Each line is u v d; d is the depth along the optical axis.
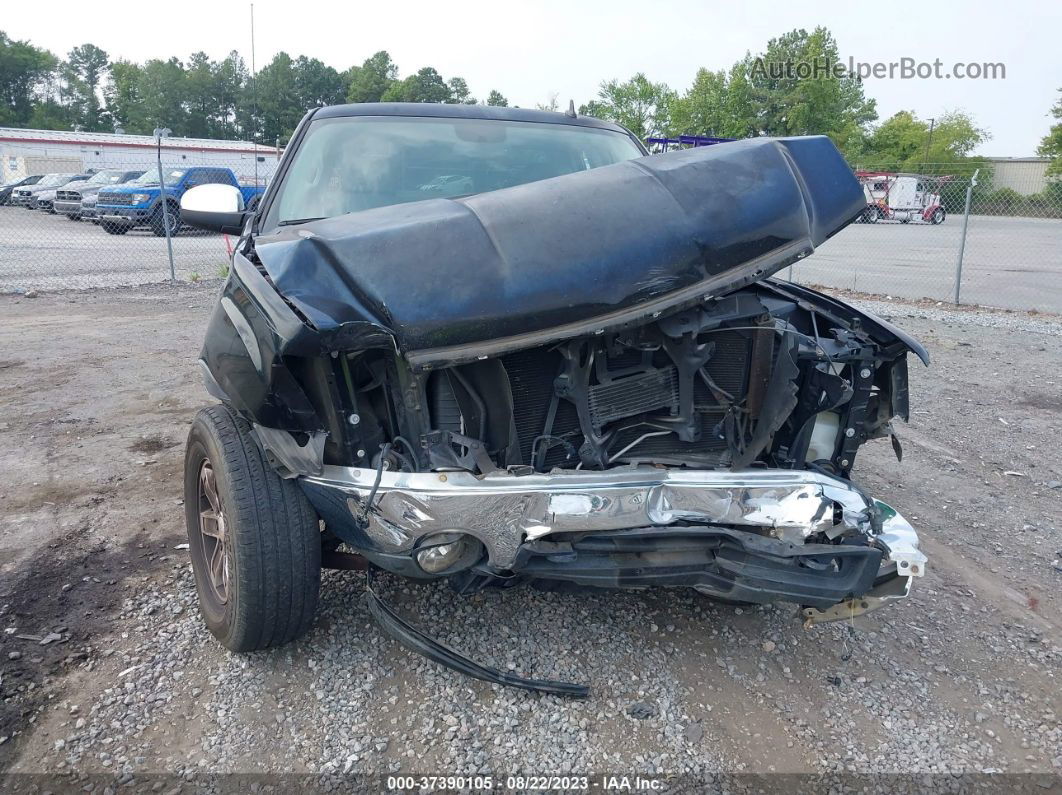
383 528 2.30
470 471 2.30
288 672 2.71
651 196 2.43
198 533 2.95
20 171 35.69
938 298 12.21
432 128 3.84
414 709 2.56
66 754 2.34
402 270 2.19
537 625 3.01
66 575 3.35
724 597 2.53
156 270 14.30
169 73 91.94
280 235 2.68
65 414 5.61
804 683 2.77
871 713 2.63
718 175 2.52
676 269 2.31
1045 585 3.53
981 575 3.61
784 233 2.47
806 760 2.41
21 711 2.50
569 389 2.45
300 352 2.09
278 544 2.48
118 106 103.81
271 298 2.17
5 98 95.88
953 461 5.06
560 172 3.78
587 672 2.76
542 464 2.53
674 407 2.61
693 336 2.49
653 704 2.62
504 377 2.40
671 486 2.34
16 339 8.09
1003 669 2.91
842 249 21.19
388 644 2.87
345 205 3.38
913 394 6.56
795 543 2.42
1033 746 2.51
